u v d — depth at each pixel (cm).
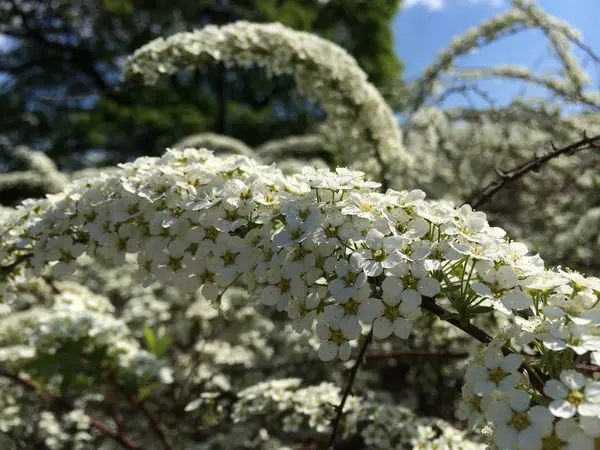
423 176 30
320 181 11
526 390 8
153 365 21
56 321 21
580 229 24
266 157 46
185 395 25
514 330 9
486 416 8
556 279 9
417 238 10
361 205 10
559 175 30
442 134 35
